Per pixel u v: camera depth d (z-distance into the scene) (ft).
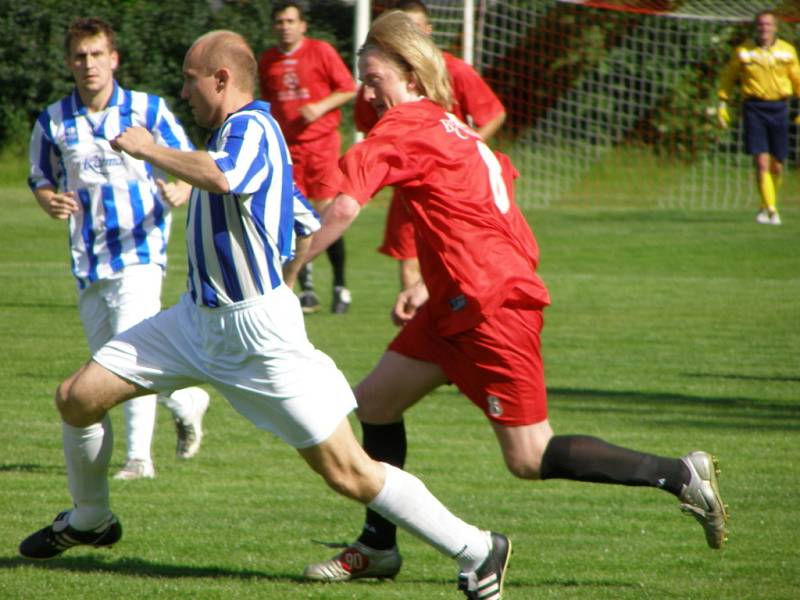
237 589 49.78
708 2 233.76
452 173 50.44
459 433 81.10
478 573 47.80
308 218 50.14
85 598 47.91
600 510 63.77
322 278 154.20
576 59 248.52
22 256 165.78
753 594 49.98
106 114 66.95
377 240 188.55
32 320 120.57
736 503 64.69
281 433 47.42
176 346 48.16
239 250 46.11
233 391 47.73
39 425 79.97
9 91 254.06
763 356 108.06
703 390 94.17
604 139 257.34
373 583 52.08
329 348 108.37
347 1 265.34
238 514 61.82
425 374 52.70
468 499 65.46
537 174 252.42
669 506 64.85
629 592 50.03
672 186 255.70
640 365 103.45
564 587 50.78
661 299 138.51
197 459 73.05
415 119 50.55
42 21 253.65
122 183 67.00
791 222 211.20
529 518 61.98
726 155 255.70
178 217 206.39
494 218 50.72
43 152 67.77
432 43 52.54
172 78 258.57
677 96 255.50
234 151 44.75
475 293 49.80
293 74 130.31
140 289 67.31
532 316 50.65
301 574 52.60
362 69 52.54
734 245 182.80
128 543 56.34
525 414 50.85
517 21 239.71
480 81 94.43
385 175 49.49
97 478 50.96
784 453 75.77
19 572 51.55
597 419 84.07
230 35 48.11
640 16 247.70
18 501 62.69
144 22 257.14
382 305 133.59
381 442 53.93
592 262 167.32
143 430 68.64
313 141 130.00
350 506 63.87
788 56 197.98
